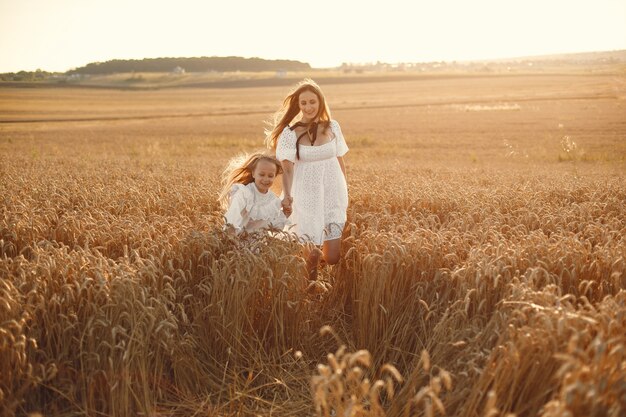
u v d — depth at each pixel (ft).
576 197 29.76
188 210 24.43
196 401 12.80
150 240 16.57
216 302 14.23
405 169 56.24
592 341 10.06
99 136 137.39
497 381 10.43
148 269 13.70
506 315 11.71
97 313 12.18
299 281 14.99
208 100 321.73
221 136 133.28
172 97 352.28
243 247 15.49
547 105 197.36
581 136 110.22
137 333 11.99
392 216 21.31
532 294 11.85
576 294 14.37
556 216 21.35
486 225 19.74
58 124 183.62
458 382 11.44
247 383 13.11
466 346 12.19
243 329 14.43
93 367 11.79
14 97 325.83
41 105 276.82
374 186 31.04
